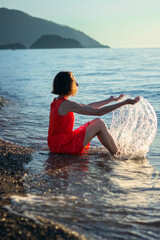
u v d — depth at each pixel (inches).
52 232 67.4
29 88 451.8
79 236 67.6
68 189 99.0
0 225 67.9
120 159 140.3
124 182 108.6
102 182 107.6
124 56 1987.0
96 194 96.0
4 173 109.3
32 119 231.5
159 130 194.4
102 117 235.3
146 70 802.8
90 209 84.0
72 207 84.1
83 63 1211.2
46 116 243.4
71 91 139.9
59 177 111.0
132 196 95.6
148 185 106.2
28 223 69.8
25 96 366.3
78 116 240.4
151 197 95.3
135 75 665.6
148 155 148.3
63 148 144.3
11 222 69.7
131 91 398.6
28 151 146.8
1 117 238.7
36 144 163.3
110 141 144.5
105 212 82.8
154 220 79.6
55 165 126.5
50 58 1804.9
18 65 1095.6
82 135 143.5
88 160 136.5
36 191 95.3
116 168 125.8
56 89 139.8
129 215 82.0
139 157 144.3
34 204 82.8
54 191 96.5
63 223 73.7
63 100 139.2
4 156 131.5
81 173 117.2
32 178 107.8
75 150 143.5
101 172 119.5
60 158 137.6
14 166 119.9
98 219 78.2
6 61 1454.2
